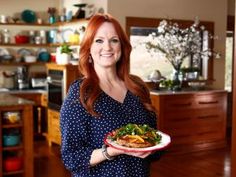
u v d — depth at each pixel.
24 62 7.14
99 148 1.64
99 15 1.72
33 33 7.26
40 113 6.69
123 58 1.81
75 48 6.65
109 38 1.69
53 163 5.20
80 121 1.63
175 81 5.91
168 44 5.89
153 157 1.81
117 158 1.65
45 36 7.35
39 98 6.72
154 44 6.07
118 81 1.80
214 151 5.82
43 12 7.34
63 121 1.66
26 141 4.12
